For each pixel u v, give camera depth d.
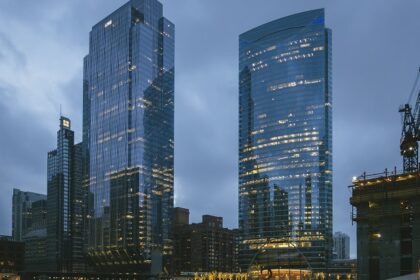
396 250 101.94
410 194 101.06
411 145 139.00
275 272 142.00
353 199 109.94
